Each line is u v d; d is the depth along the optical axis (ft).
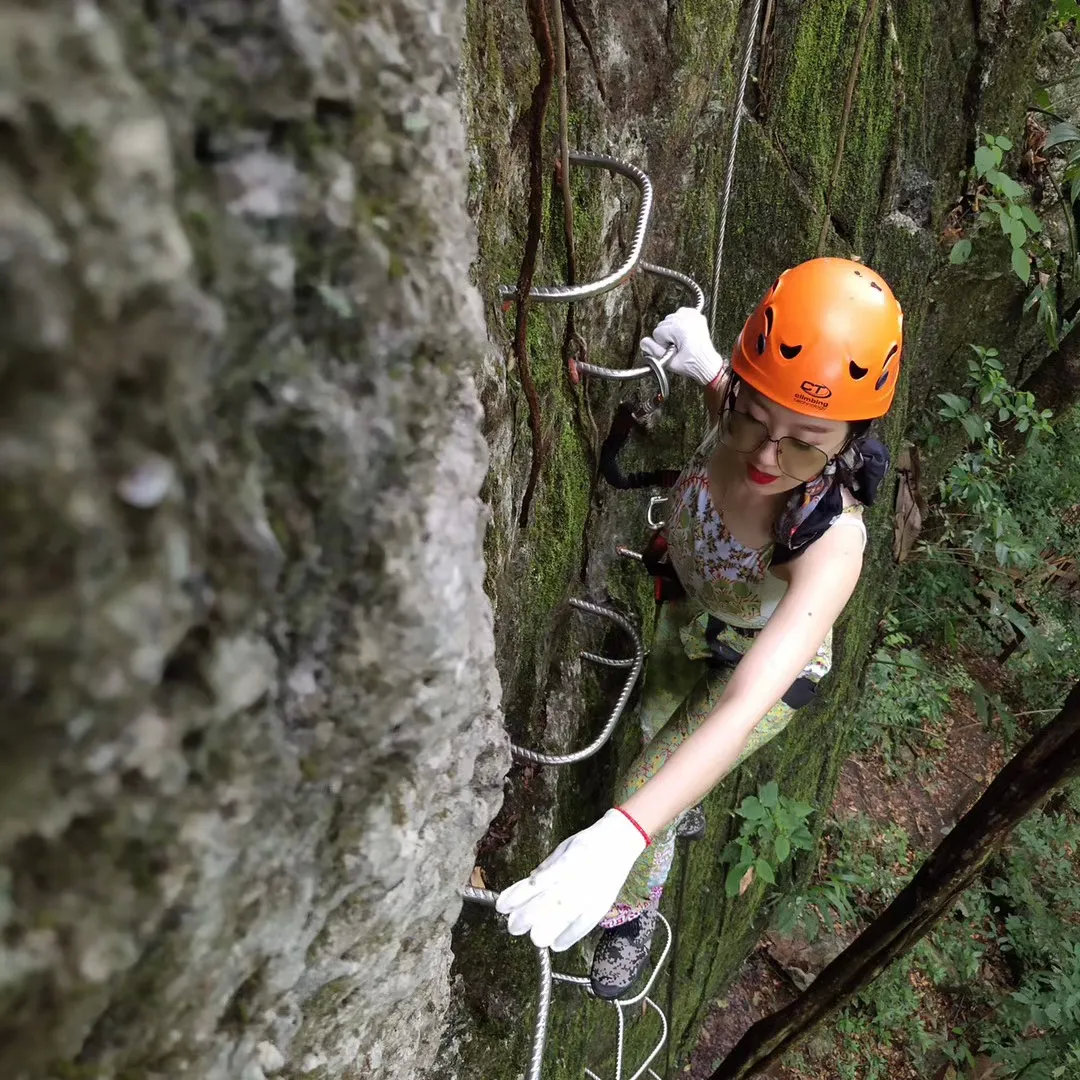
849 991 7.69
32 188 0.79
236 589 1.17
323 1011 1.93
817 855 13.44
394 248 1.37
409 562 1.49
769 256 7.64
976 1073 13.34
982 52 10.55
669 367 4.95
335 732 1.49
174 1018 1.35
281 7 1.06
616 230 5.03
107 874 1.07
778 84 6.97
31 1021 1.05
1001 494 15.25
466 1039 4.98
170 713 1.11
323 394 1.27
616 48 4.54
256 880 1.44
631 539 6.51
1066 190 13.10
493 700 2.24
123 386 0.90
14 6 0.77
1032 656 17.74
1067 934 14.55
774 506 3.99
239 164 1.08
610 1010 7.80
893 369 3.69
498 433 3.76
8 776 0.91
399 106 1.34
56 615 0.87
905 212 10.35
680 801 3.25
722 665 5.07
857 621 12.03
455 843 2.16
